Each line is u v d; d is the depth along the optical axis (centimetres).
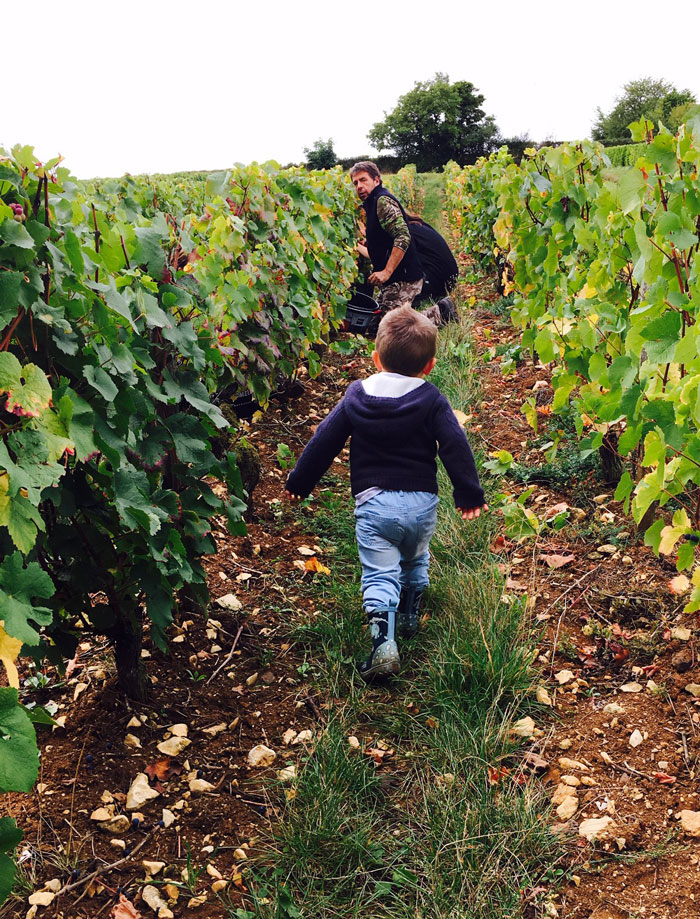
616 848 219
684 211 281
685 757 247
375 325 735
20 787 137
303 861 216
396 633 315
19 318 194
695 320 262
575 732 265
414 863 217
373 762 256
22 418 177
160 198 562
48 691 289
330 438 300
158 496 246
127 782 248
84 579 241
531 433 496
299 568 373
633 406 289
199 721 276
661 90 7988
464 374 588
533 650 299
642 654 296
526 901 205
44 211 212
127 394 224
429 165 9288
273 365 482
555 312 407
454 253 1475
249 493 405
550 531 385
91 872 217
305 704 285
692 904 198
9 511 163
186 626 324
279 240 524
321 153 7744
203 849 225
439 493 411
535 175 517
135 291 244
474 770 247
